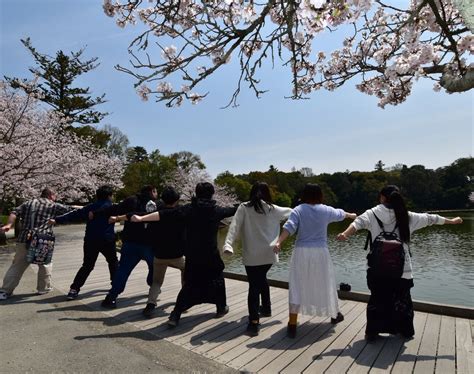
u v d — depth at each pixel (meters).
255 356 2.92
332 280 3.52
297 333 3.47
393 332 3.18
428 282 11.62
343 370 2.65
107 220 4.93
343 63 4.91
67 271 7.03
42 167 12.58
